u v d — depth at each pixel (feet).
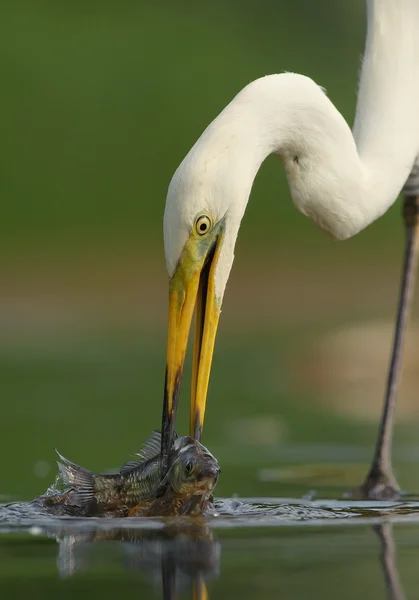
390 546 21.88
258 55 122.31
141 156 105.70
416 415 46.16
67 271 88.99
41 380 53.42
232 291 85.87
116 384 52.21
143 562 20.67
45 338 68.39
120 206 100.63
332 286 86.74
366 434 41.22
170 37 122.83
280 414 45.60
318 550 21.56
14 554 21.42
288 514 25.45
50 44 118.32
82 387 51.37
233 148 25.35
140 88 113.29
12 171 102.58
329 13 131.64
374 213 28.73
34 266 89.97
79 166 104.27
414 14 30.71
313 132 26.96
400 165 29.27
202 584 19.13
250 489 30.27
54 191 101.35
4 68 112.57
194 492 24.35
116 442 37.91
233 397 49.83
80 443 37.83
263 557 20.95
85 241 95.35
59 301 82.17
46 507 25.61
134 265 90.68
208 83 115.55
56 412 44.55
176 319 25.34
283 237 98.89
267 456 36.42
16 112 108.17
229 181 25.16
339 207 27.99
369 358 57.52
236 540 22.41
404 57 30.37
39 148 105.29
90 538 22.66
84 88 112.27
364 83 30.50
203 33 124.67
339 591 18.65
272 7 132.98
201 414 25.61
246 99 25.90
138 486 25.21
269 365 58.29
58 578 19.63
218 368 57.52
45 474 32.48
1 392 49.70
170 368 25.38
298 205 28.12
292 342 64.28
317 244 97.71
